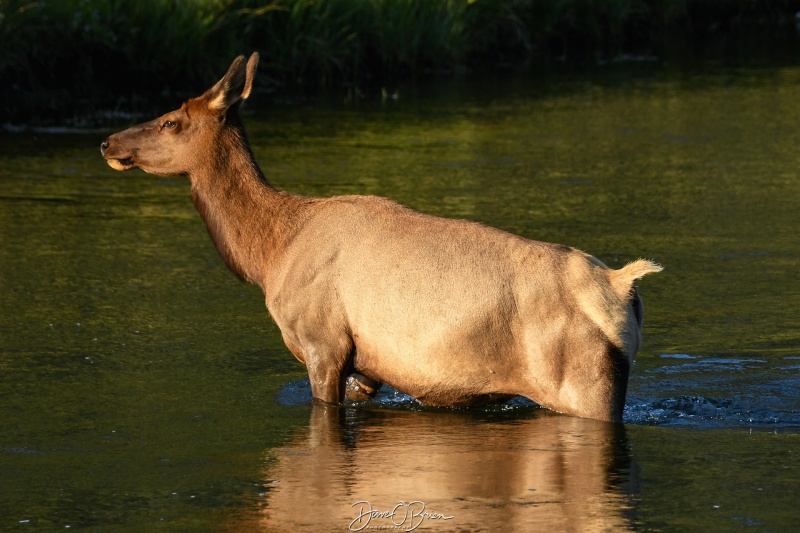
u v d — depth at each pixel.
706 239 42.16
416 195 48.50
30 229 43.69
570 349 24.22
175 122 28.11
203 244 42.06
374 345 25.55
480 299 24.66
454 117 67.50
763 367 28.94
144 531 19.91
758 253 40.28
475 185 50.69
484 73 84.38
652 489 21.22
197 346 31.25
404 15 83.62
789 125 64.81
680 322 32.91
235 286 37.06
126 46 72.62
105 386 28.09
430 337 24.92
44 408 26.58
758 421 25.19
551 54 94.44
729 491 21.12
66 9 72.12
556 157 57.00
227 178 27.84
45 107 68.00
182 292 36.28
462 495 21.05
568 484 21.47
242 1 78.00
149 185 51.62
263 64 78.62
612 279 24.38
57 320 33.28
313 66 79.75
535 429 24.69
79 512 20.78
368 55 82.69
